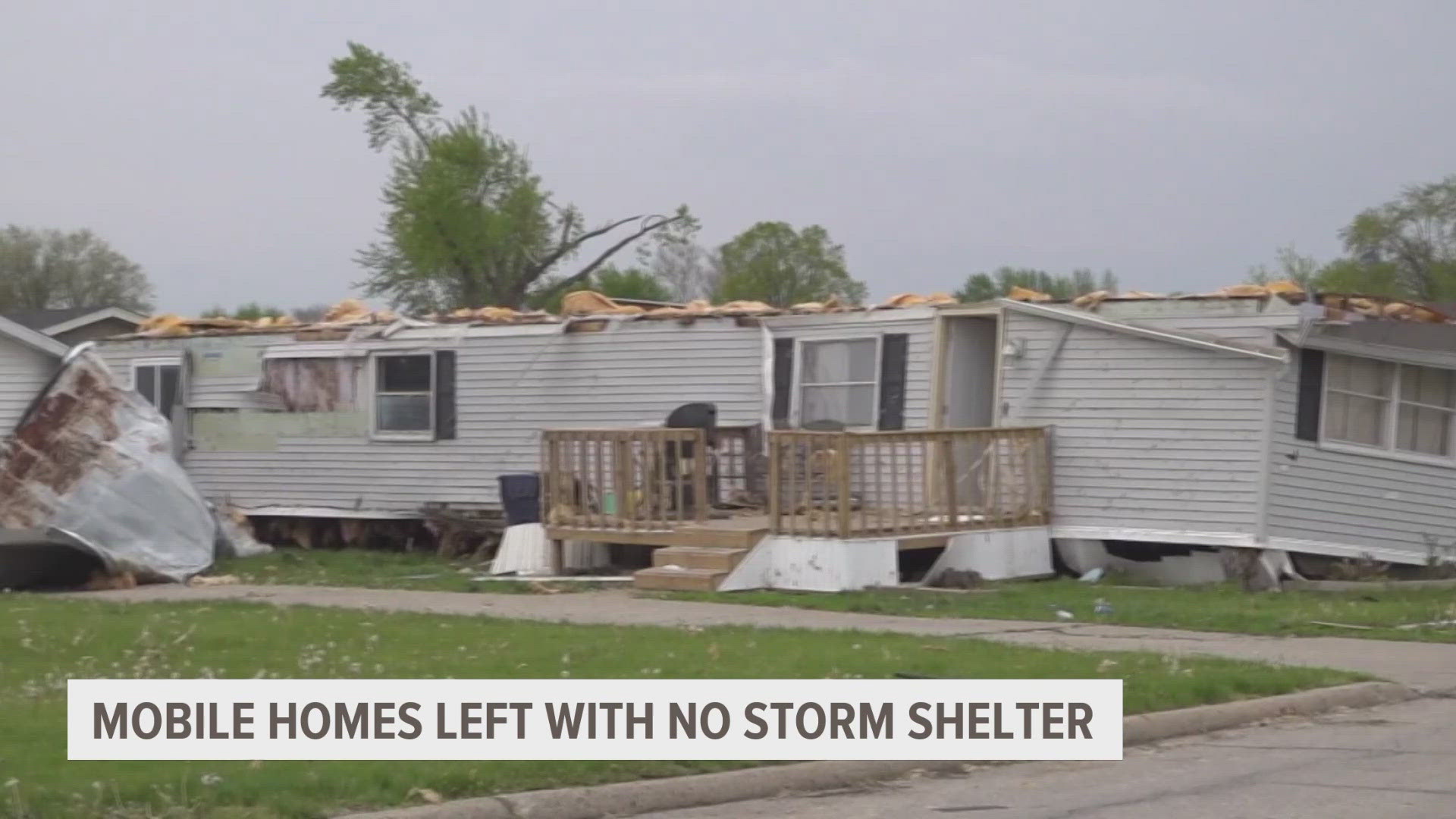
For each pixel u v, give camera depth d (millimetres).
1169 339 19219
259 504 26438
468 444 24438
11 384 21609
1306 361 19219
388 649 12828
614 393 23203
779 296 49906
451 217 44469
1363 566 19703
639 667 11758
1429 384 20453
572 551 20453
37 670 11773
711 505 20859
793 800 8828
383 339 25203
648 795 8539
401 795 8062
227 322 27969
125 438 21266
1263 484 18781
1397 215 50031
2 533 20406
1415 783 8906
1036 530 19922
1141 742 10320
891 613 16250
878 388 21125
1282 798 8562
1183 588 18875
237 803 7785
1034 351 20328
